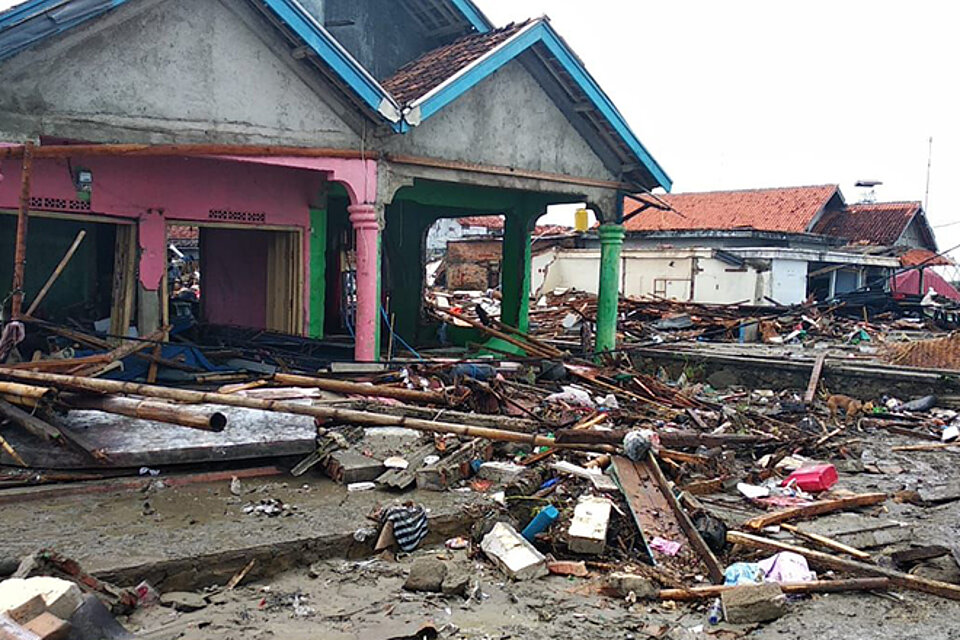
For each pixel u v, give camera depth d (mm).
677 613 4996
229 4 8867
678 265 30250
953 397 12773
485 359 11844
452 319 16609
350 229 14688
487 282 34938
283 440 6840
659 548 5809
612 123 12789
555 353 13547
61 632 3719
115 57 8211
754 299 28641
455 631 4590
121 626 4215
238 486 6402
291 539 5391
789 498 7340
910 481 8250
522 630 4648
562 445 6965
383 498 6410
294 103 9609
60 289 11445
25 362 8758
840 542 6129
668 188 13836
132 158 10617
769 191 39031
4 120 7570
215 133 8984
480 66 10891
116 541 5184
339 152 9992
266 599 4910
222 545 5199
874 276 34719
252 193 11852
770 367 15047
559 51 11859
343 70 9516
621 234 13969
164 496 6188
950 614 4980
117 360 9023
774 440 9023
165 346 10492
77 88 8000
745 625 4809
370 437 7316
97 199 10320
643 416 9984
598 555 5797
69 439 6262
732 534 5996
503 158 12016
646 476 6785
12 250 10906
